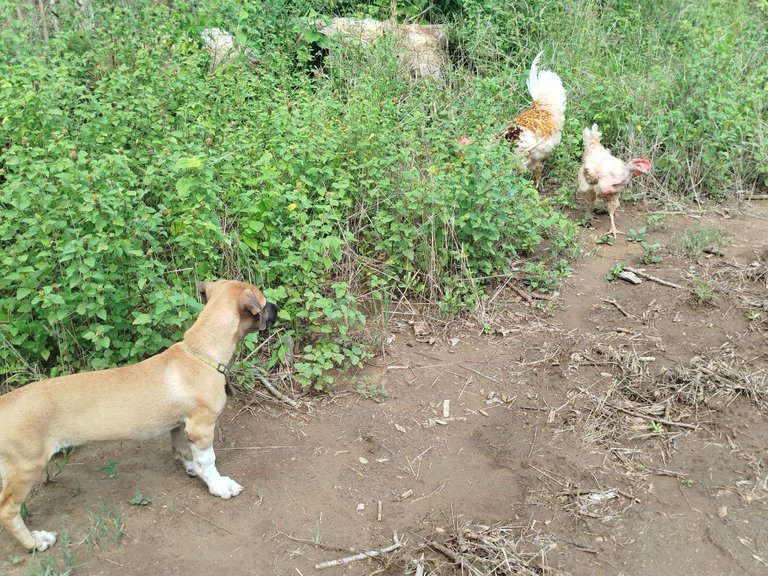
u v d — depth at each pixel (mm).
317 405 1642
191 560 1210
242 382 1636
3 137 1966
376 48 3129
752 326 1904
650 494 1386
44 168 1533
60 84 2010
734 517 1323
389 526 1307
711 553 1247
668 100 3107
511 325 1976
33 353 1615
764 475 1425
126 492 1360
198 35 2881
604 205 2748
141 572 1182
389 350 1853
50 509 1307
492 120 2539
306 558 1226
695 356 1794
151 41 2678
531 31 3547
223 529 1281
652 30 3674
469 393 1700
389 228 2078
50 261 1522
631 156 2850
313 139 2016
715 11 3846
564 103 2807
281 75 2840
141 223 1569
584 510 1346
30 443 1140
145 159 1833
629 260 2311
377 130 2244
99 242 1451
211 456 1330
